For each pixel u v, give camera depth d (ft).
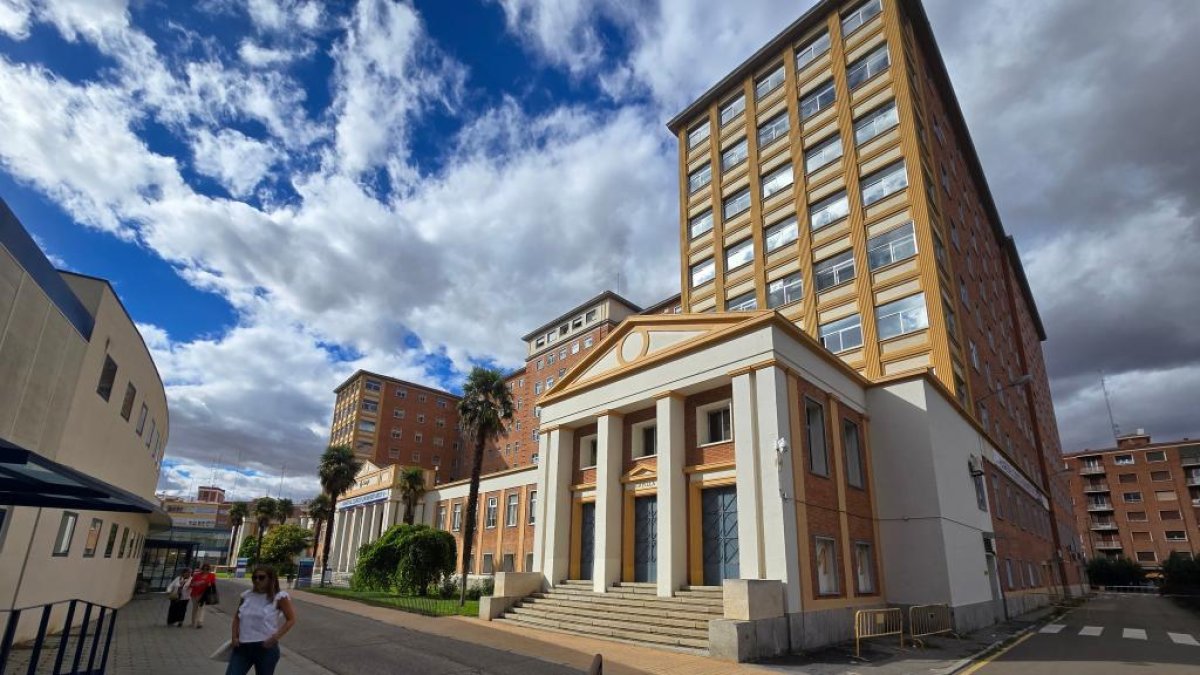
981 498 76.07
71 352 42.68
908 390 64.44
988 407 95.81
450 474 275.39
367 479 171.42
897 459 63.41
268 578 22.62
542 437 75.15
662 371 61.52
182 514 373.20
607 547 61.21
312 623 56.59
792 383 53.83
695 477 57.52
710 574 54.85
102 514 58.39
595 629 50.03
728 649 39.83
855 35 100.68
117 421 55.26
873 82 95.30
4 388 34.06
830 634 48.16
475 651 41.63
